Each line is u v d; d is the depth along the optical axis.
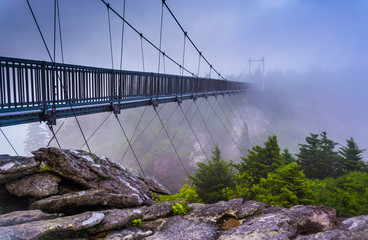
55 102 6.54
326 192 22.66
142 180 6.99
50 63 6.26
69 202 4.22
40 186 4.50
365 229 3.02
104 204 4.53
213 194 24.67
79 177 4.80
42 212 3.97
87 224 3.51
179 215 4.41
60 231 3.36
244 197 21.55
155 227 3.96
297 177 18.34
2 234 2.89
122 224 3.81
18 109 5.43
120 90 9.95
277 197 18.00
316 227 3.46
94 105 8.23
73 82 7.25
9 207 4.38
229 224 4.12
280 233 3.21
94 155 6.01
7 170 4.41
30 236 3.08
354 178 24.30
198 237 3.38
